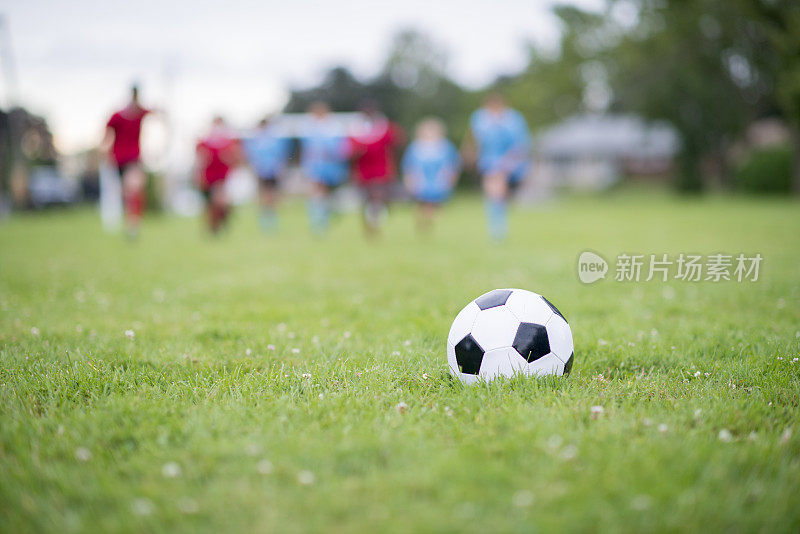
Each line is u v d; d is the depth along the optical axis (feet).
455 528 5.38
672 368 10.33
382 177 38.22
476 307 9.61
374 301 16.63
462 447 6.89
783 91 82.89
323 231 45.91
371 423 7.63
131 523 5.54
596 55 123.65
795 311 14.70
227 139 40.34
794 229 39.81
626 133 191.31
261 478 6.27
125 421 7.68
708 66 103.65
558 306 15.64
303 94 165.37
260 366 10.48
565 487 5.98
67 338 12.51
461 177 159.94
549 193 152.76
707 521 5.51
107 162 37.04
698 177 106.52
